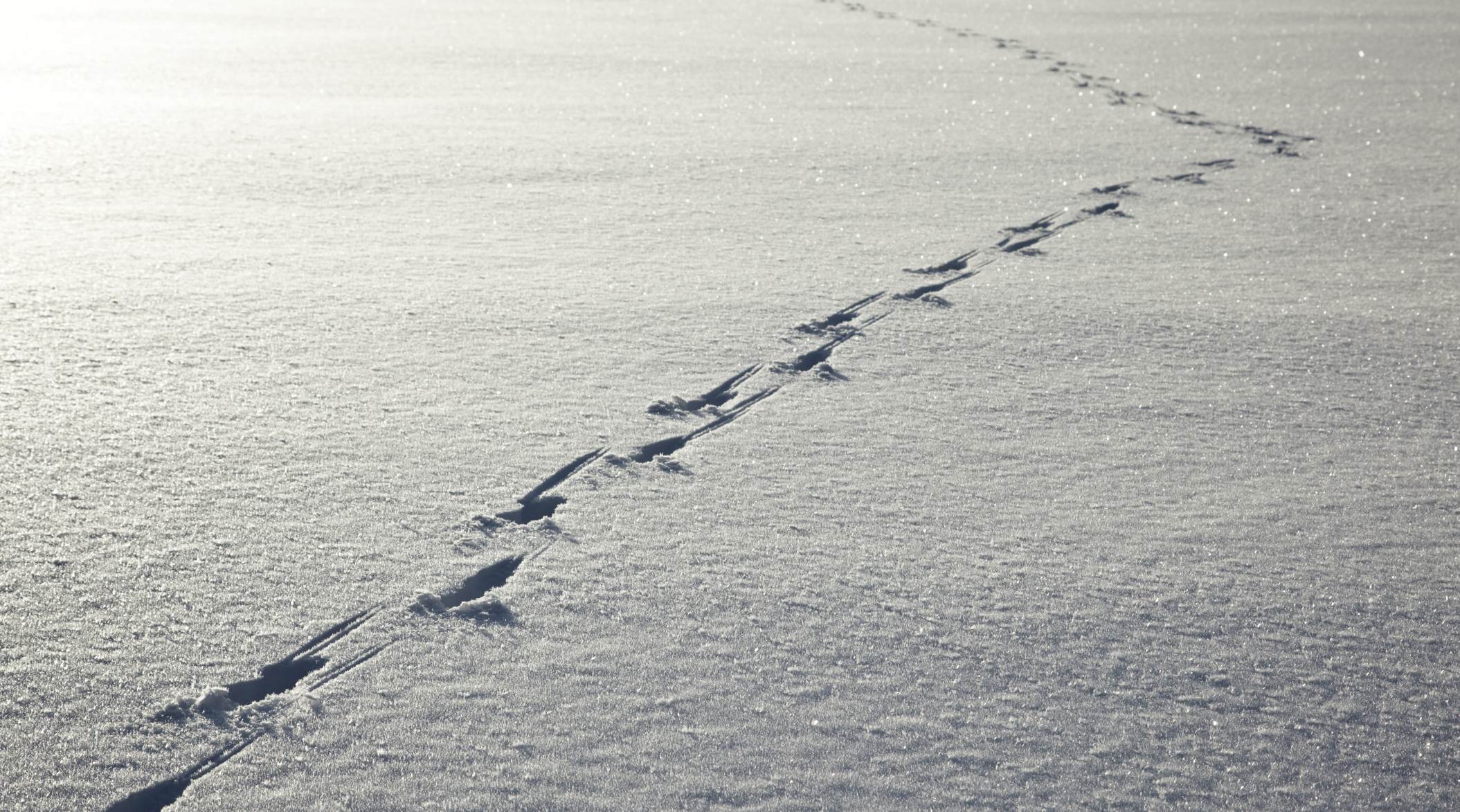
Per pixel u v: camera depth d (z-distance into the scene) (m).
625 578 2.50
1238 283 4.99
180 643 2.17
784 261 5.10
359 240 5.14
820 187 6.65
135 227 5.16
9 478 2.75
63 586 2.32
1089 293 4.80
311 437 3.10
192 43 12.24
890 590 2.50
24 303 4.03
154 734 1.94
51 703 1.99
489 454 3.06
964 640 2.33
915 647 2.30
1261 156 7.84
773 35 14.51
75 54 11.13
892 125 8.77
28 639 2.15
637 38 13.94
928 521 2.82
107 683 2.04
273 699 2.04
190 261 4.67
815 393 3.63
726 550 2.63
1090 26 16.14
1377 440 3.43
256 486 2.80
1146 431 3.44
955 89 10.64
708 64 11.82
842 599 2.46
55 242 4.84
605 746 1.97
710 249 5.27
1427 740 2.12
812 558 2.62
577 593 2.43
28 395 3.25
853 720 2.07
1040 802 1.90
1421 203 6.50
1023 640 2.34
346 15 15.58
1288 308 4.66
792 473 3.06
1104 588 2.55
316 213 5.61
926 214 6.09
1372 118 9.33
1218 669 2.29
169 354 3.63
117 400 3.26
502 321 4.13
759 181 6.76
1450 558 2.75
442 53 12.13
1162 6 19.27
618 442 3.18
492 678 2.14
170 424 3.12
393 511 2.72
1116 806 1.91
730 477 3.02
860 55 12.88
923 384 3.75
